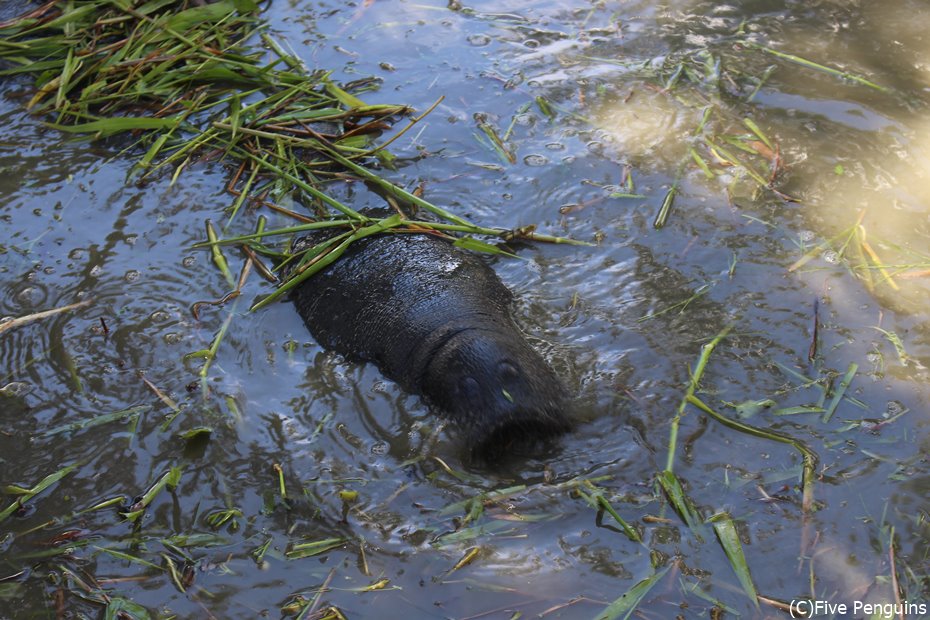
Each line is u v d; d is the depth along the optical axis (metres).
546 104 5.58
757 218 4.64
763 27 6.20
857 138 5.13
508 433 3.46
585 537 3.23
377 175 5.12
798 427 3.57
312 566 3.22
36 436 3.82
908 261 4.30
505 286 4.32
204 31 6.23
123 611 3.09
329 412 3.79
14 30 6.34
